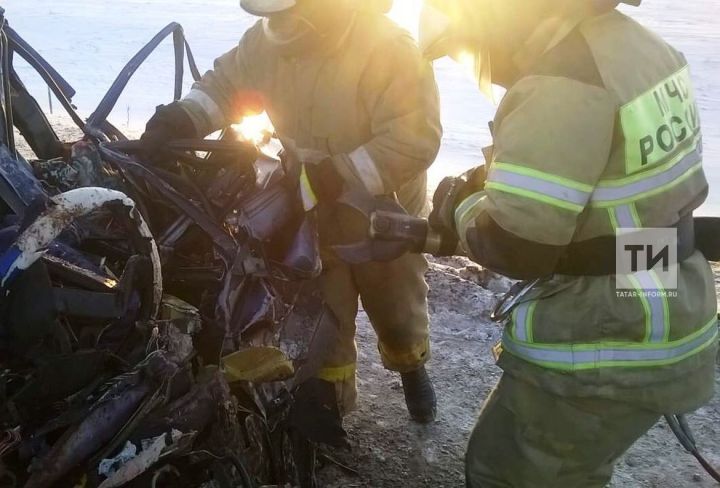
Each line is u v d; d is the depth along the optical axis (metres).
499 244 1.68
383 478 2.75
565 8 1.67
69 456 1.77
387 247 2.00
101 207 1.83
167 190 2.23
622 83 1.63
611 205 1.69
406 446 2.93
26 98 2.48
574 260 1.77
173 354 2.01
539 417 1.91
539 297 1.83
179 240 2.28
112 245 2.23
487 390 3.32
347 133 2.35
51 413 1.88
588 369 1.79
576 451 1.93
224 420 2.03
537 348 1.84
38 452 1.81
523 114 1.63
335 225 2.42
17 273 1.66
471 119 8.32
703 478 2.82
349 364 2.69
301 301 2.33
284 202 2.24
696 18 11.79
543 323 1.83
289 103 2.40
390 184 2.33
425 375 3.00
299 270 2.21
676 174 1.71
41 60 2.54
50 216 1.69
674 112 1.73
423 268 2.72
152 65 10.43
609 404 1.84
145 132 2.41
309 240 2.23
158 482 1.98
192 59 2.88
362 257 2.02
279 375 2.07
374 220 1.98
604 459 1.97
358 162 2.29
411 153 2.30
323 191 2.16
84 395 1.90
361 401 3.19
